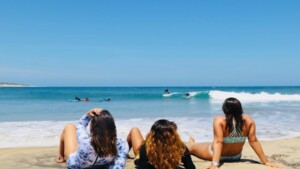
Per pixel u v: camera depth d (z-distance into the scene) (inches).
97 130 156.9
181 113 791.1
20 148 338.6
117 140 168.2
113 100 1537.9
